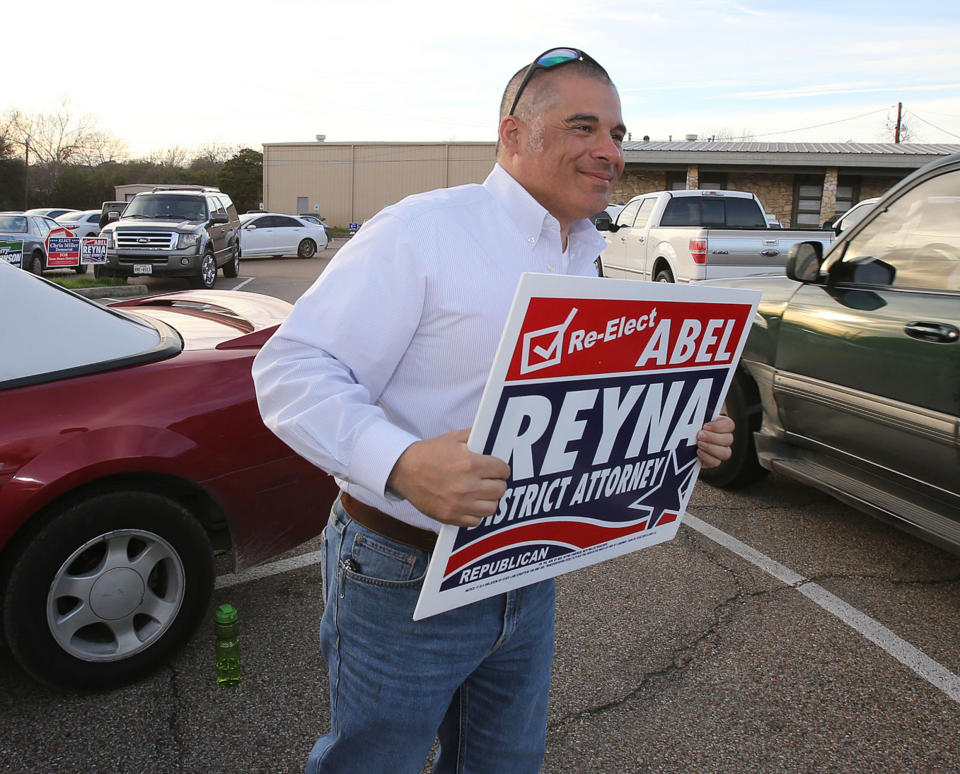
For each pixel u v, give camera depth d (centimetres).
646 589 351
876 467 363
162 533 273
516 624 152
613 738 252
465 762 171
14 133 6444
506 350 122
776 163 2180
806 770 239
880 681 283
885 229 376
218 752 243
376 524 146
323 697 271
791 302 412
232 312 379
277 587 350
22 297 275
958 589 354
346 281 134
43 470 249
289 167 4797
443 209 138
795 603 339
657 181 2294
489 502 123
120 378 277
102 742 247
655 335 143
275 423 133
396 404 143
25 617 251
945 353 314
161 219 1580
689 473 168
